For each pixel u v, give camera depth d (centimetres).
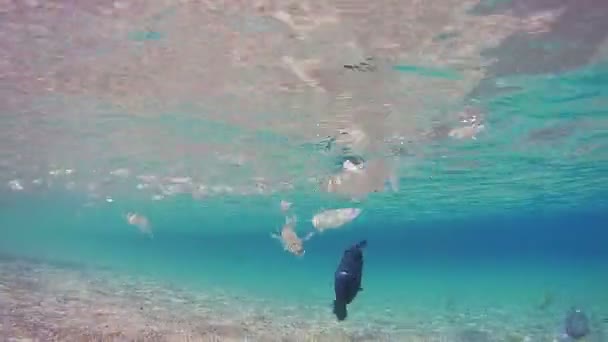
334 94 1273
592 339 1605
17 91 1354
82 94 1366
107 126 1700
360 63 1069
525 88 1201
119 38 999
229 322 1614
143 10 878
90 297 1842
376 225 6656
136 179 2847
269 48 1016
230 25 922
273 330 1538
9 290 1752
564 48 971
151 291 2306
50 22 938
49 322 1288
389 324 1914
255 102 1370
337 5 824
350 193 2466
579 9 812
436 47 978
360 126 1562
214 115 1514
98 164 2428
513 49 977
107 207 4447
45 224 8244
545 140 1741
